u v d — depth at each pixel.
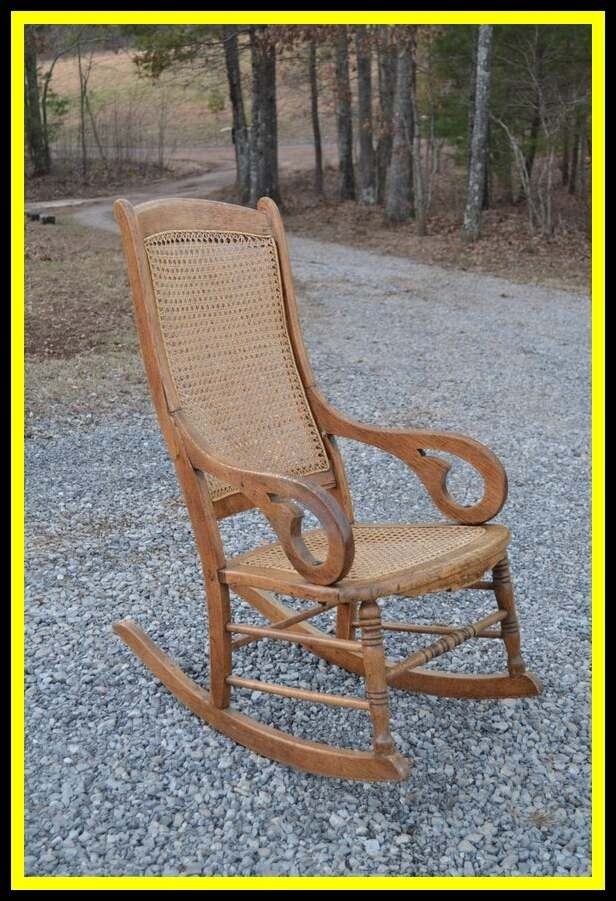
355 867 2.35
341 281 12.41
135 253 2.81
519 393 7.18
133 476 5.20
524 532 4.55
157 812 2.54
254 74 19.98
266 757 2.78
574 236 16.03
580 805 2.59
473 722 2.97
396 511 4.81
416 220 17.30
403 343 8.80
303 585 2.52
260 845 2.43
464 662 3.33
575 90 16.64
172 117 38.59
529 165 19.67
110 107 38.22
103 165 30.34
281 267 3.34
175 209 3.04
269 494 2.55
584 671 3.28
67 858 2.37
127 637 3.28
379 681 2.49
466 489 5.18
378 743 2.49
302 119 37.03
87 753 2.79
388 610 3.72
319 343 8.72
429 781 2.69
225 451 3.02
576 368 8.00
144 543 4.30
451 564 2.59
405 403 6.81
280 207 20.97
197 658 3.33
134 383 7.01
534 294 11.73
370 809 2.56
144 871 2.33
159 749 2.82
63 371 7.27
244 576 2.71
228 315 3.15
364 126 20.44
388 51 17.92
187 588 3.87
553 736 2.91
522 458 5.69
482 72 15.35
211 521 2.80
